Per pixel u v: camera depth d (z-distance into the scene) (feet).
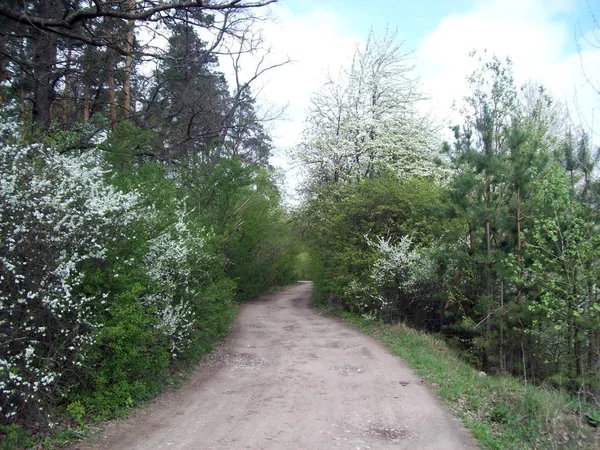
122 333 22.86
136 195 25.23
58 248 20.30
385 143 78.89
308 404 25.62
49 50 40.16
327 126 85.30
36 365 19.99
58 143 28.89
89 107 54.44
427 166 76.28
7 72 37.35
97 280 22.68
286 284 138.41
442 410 24.91
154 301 28.71
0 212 18.47
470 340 44.62
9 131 21.88
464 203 43.34
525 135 40.14
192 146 67.72
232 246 73.61
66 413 21.59
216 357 39.27
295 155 86.02
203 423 22.20
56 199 19.53
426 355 37.96
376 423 22.57
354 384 30.19
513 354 41.39
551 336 39.91
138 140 39.55
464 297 44.91
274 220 95.35
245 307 82.99
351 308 67.72
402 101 82.43
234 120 86.43
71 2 37.45
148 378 26.53
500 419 24.53
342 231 66.80
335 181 83.15
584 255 34.12
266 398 26.86
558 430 24.02
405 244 55.77
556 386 37.58
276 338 49.85
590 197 36.47
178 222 35.91
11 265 17.83
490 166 41.39
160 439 19.88
